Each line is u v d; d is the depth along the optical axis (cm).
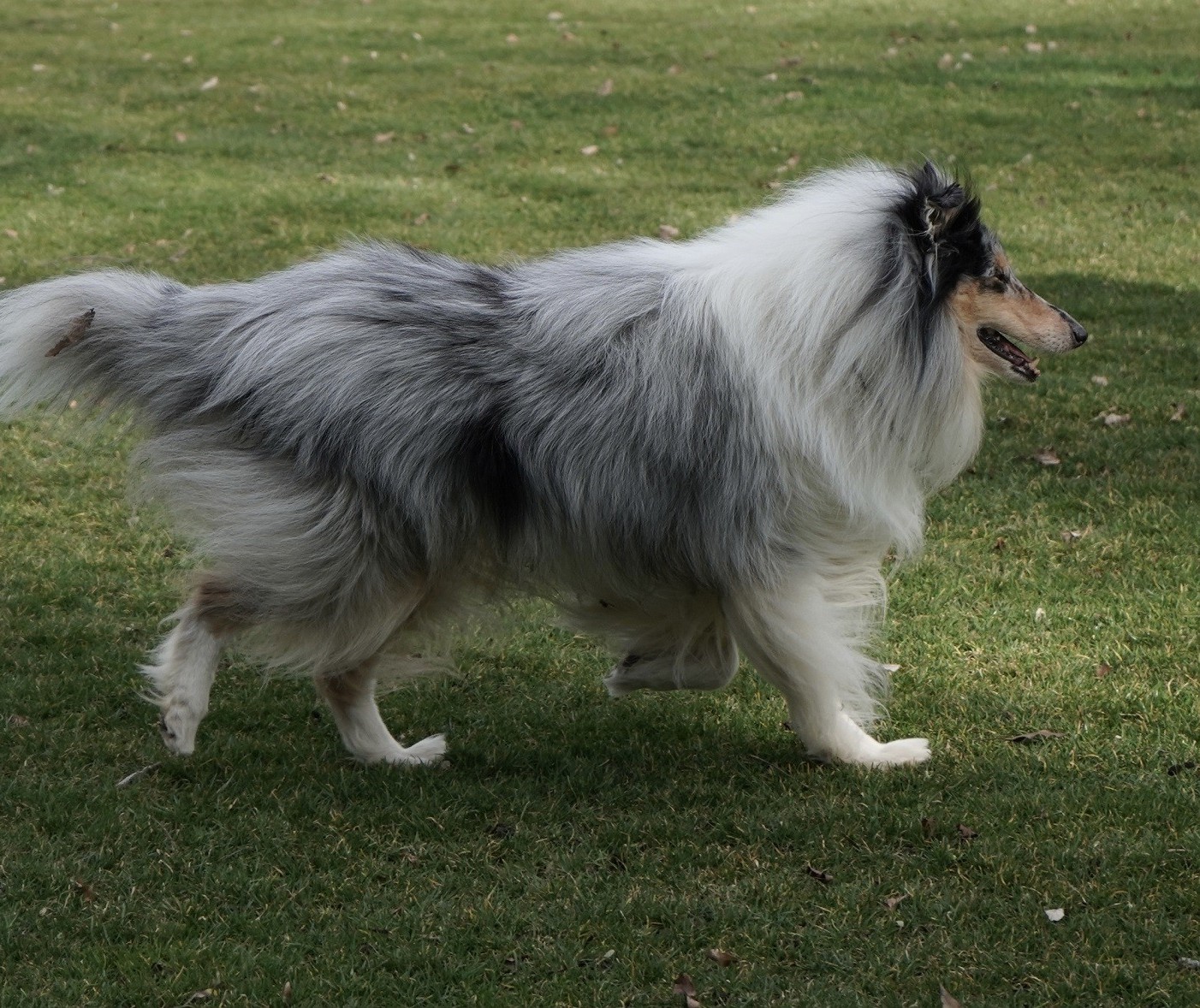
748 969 450
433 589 559
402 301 541
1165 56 2078
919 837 527
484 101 1878
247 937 466
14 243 1305
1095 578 754
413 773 580
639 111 1827
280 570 537
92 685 648
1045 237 1358
